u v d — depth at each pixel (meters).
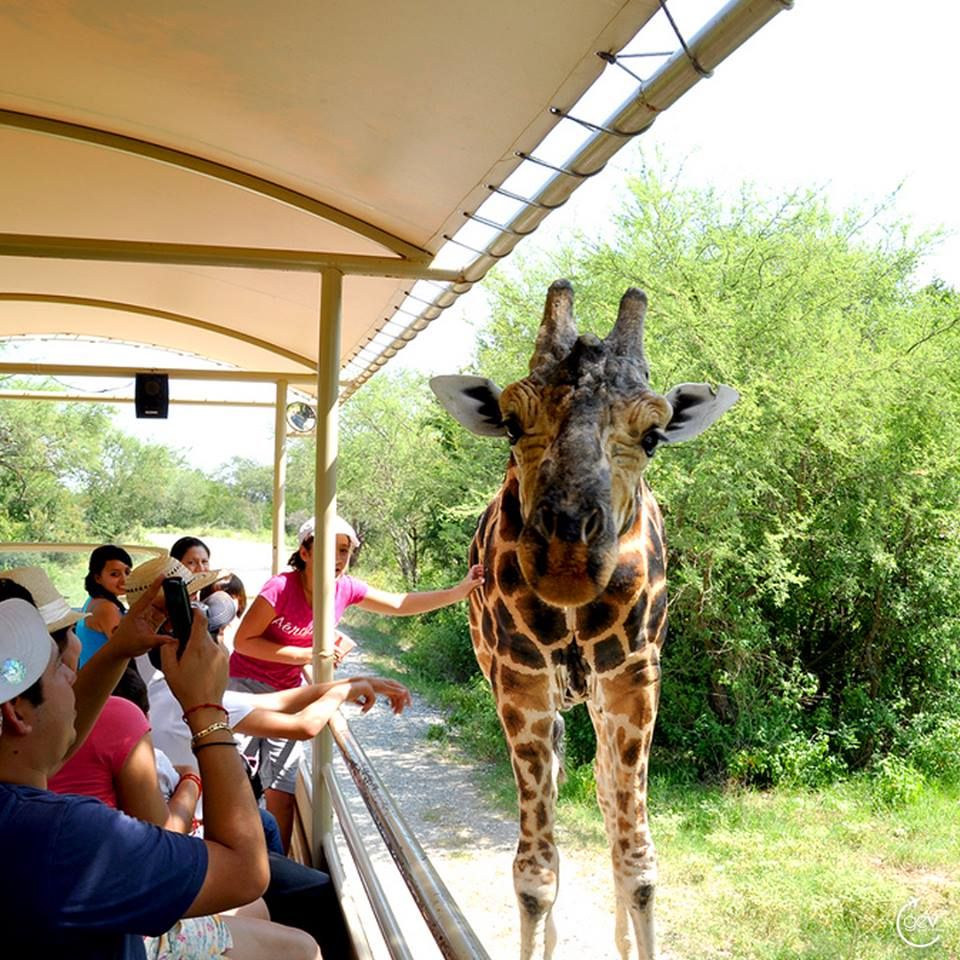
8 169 4.72
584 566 2.48
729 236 10.89
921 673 9.89
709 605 9.64
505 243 3.65
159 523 29.66
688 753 9.45
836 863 6.86
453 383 3.20
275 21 2.82
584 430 2.63
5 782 1.69
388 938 2.94
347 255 4.16
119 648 2.16
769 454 9.53
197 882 1.64
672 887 6.67
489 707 11.71
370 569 21.50
